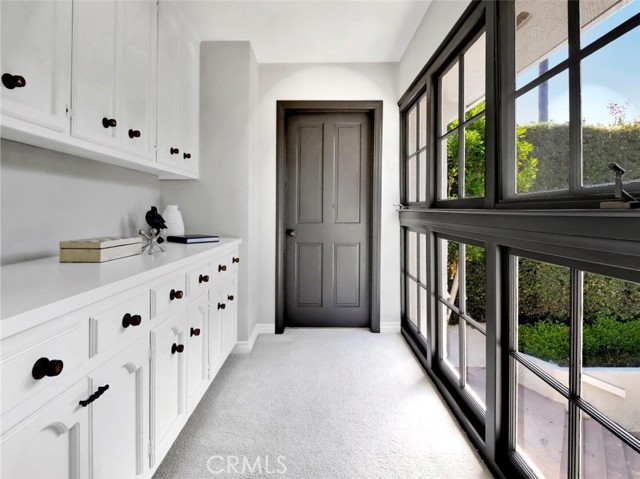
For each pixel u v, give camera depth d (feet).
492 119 5.05
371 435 5.89
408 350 9.62
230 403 6.86
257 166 10.86
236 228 9.38
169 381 4.86
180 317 5.20
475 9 5.67
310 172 11.36
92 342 3.20
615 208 2.80
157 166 6.69
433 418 6.40
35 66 3.68
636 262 2.76
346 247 11.47
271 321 11.03
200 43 9.30
